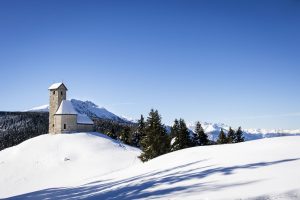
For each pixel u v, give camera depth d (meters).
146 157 56.94
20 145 93.38
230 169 18.28
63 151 83.94
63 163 76.38
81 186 32.03
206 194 13.41
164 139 57.50
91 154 81.06
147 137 57.62
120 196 18.50
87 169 71.25
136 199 16.28
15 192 59.19
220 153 26.91
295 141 26.36
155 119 57.84
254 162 19.23
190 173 20.31
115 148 86.94
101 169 70.12
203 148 32.97
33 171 72.50
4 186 64.19
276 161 18.38
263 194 11.85
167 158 32.56
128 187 21.30
